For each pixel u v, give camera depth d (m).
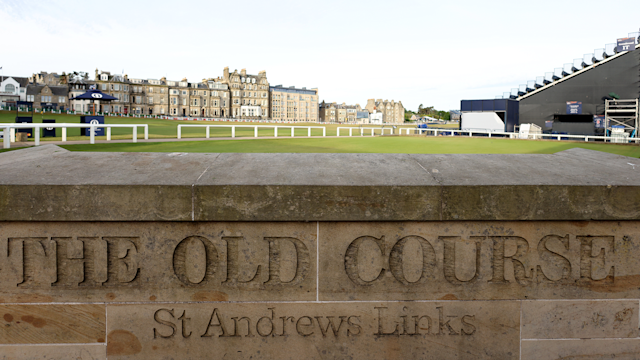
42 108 85.44
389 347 2.81
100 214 2.61
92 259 2.70
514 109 35.44
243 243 2.73
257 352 2.79
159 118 84.31
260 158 3.22
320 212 2.68
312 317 2.79
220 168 2.96
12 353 2.71
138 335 2.74
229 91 133.62
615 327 2.82
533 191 2.69
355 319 2.80
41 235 2.67
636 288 2.81
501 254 2.80
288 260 2.76
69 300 2.71
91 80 108.44
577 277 2.80
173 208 2.63
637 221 2.77
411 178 2.79
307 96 159.12
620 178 2.81
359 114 178.38
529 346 2.83
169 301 2.74
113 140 18.94
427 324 2.81
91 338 2.74
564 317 2.82
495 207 2.70
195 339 2.76
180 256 2.73
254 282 2.76
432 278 2.79
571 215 2.70
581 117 33.97
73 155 3.18
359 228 2.76
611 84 32.75
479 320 2.82
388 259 2.78
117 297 2.72
